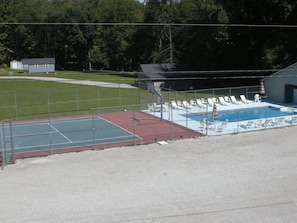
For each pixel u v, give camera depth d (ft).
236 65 243.81
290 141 100.17
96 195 65.16
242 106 154.10
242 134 109.70
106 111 153.58
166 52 320.91
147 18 346.33
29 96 195.83
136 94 200.03
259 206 59.62
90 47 396.78
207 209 58.80
